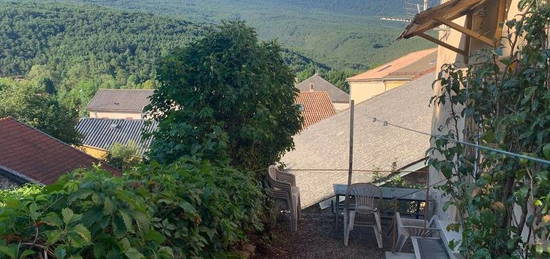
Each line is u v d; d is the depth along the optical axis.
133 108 55.16
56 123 22.88
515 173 2.95
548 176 2.61
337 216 6.75
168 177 3.21
